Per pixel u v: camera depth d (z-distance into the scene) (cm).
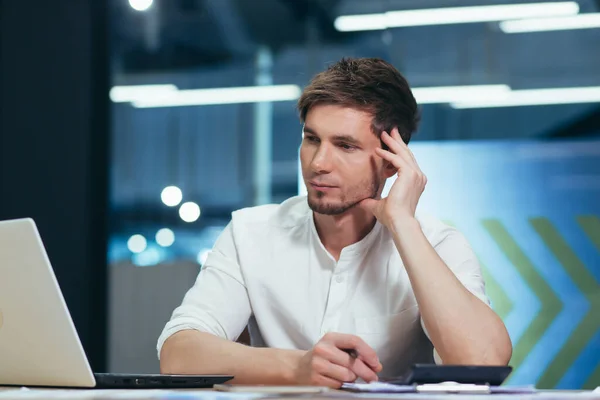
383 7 673
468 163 528
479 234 528
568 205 525
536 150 534
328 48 697
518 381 522
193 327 188
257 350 164
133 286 542
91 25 497
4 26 495
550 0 632
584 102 616
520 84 630
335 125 189
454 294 174
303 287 205
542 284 525
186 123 720
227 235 216
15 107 491
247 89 717
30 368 145
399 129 199
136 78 731
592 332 514
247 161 707
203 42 729
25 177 489
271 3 703
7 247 139
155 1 729
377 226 204
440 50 648
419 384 139
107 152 510
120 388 147
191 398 118
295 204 217
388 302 201
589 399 120
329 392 131
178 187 710
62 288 484
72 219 486
